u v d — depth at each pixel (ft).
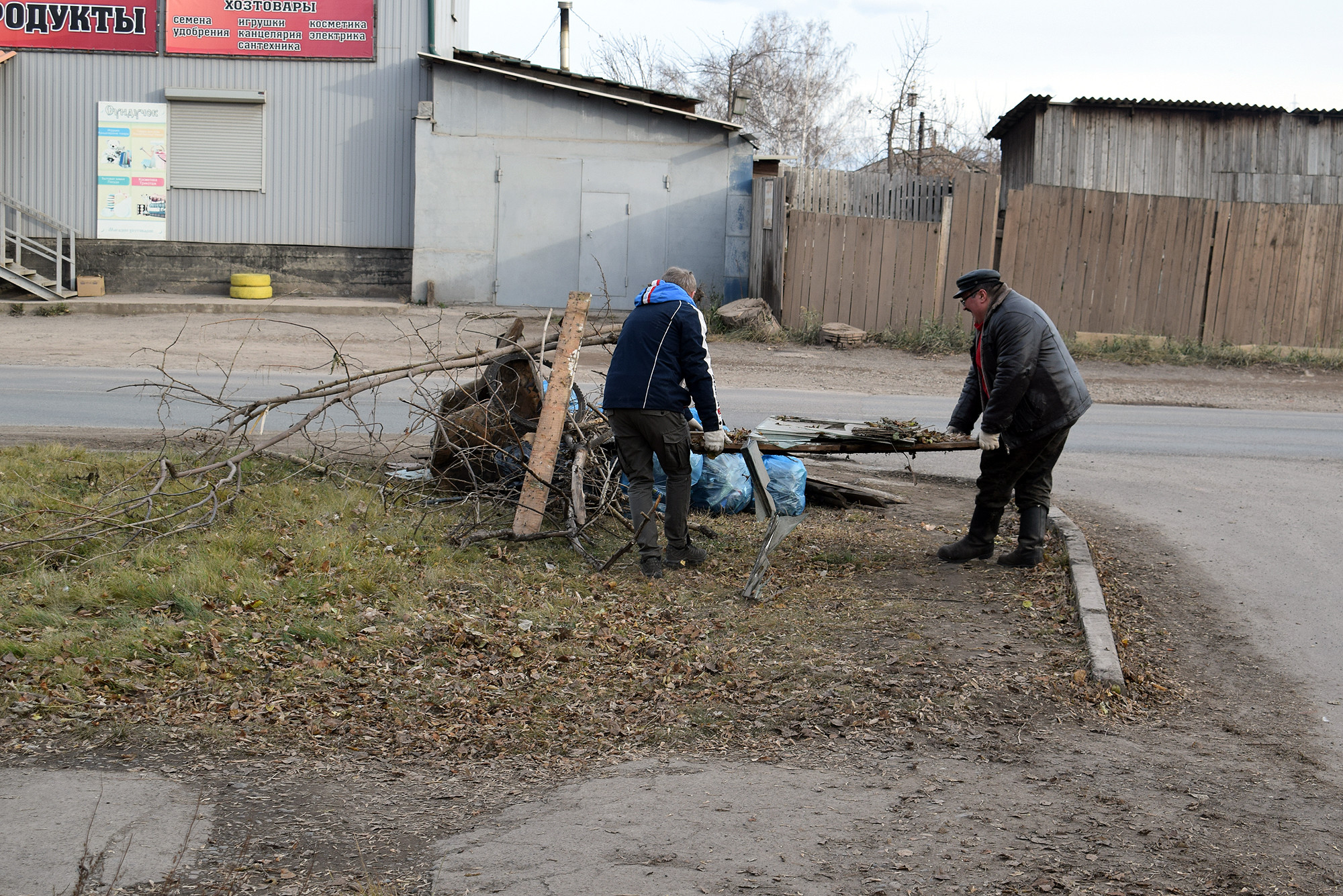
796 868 9.87
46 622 15.10
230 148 72.90
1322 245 61.31
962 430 20.94
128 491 22.02
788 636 16.46
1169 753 12.98
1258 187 69.21
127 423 31.65
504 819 10.77
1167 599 19.16
